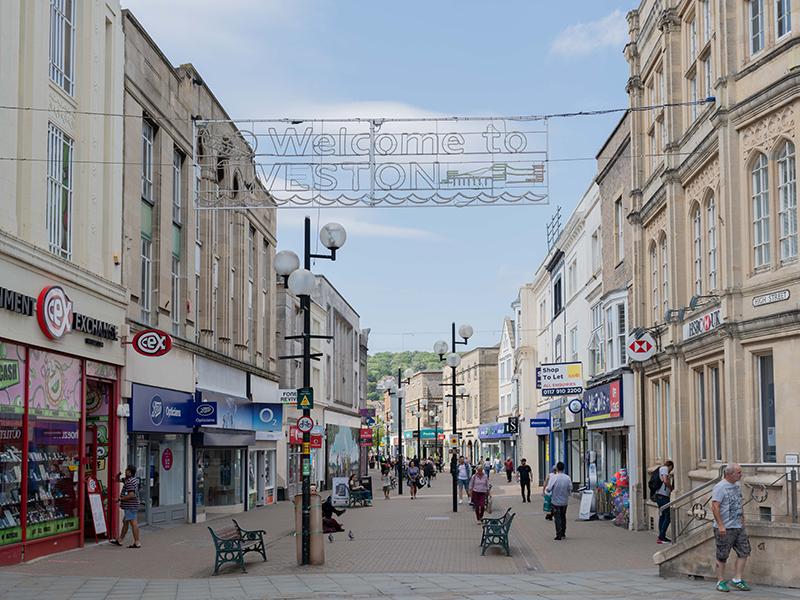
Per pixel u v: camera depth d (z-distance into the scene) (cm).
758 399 1834
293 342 5197
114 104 2478
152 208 2853
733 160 1905
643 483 2711
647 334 2606
